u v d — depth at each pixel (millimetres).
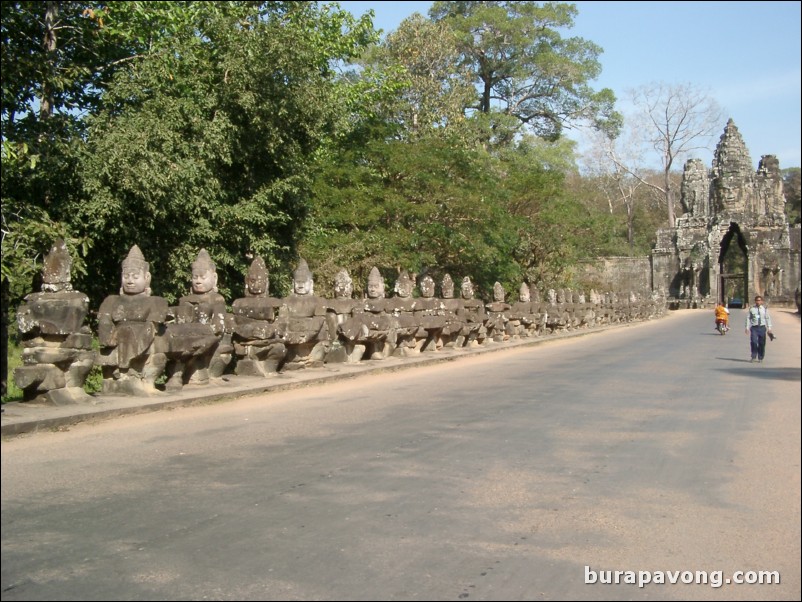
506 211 35188
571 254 40031
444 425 9789
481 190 31641
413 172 28688
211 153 16688
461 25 48875
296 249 20766
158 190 14797
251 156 18344
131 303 10922
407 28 39312
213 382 12586
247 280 14141
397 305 19141
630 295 49219
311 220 20953
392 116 36969
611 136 55156
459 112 39750
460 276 33125
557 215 38031
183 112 16547
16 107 15203
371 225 27578
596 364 18391
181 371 11898
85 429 9102
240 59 16812
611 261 70438
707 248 67375
